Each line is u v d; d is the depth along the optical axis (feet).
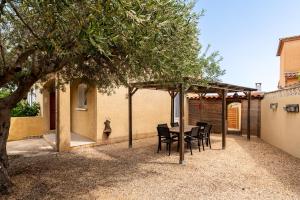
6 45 18.71
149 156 30.48
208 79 25.07
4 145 18.89
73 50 12.05
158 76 17.24
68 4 9.21
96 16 9.59
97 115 36.96
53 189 18.80
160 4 11.53
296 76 50.75
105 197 17.49
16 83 22.17
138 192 18.53
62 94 32.53
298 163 27.71
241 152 33.50
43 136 43.04
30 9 11.67
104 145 37.52
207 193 18.48
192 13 15.66
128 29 10.52
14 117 41.24
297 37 52.39
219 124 52.70
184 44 15.60
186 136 32.83
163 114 49.62
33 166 25.20
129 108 36.01
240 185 20.27
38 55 17.34
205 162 27.73
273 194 18.38
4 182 17.87
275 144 38.27
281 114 35.99
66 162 27.07
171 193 18.40
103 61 17.83
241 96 49.44
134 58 14.14
